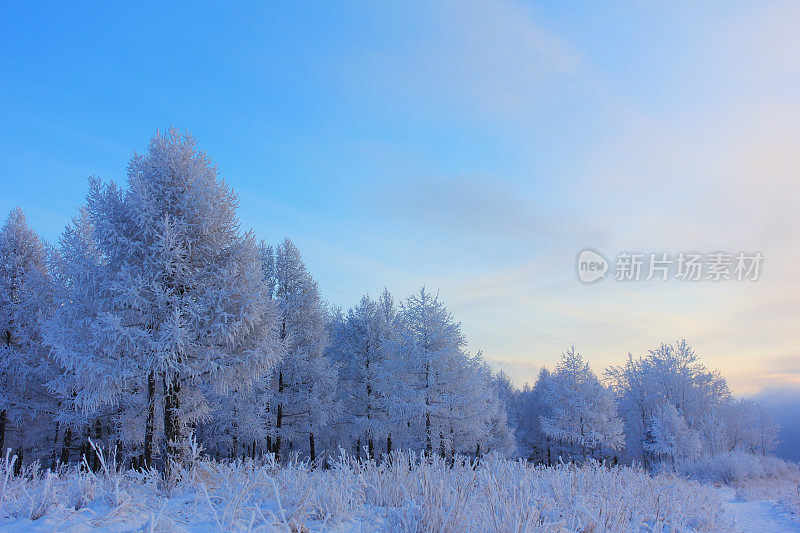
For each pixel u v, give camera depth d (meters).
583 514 5.45
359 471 6.90
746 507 10.64
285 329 22.09
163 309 10.96
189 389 12.73
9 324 16.91
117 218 11.55
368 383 24.72
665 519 6.95
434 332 20.39
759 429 35.12
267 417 21.06
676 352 34.69
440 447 20.69
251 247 12.30
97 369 10.06
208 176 12.25
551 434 29.70
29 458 18.05
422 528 4.23
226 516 4.23
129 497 4.88
